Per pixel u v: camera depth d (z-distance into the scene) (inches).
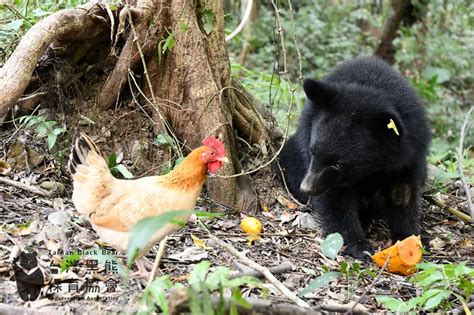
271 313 73.7
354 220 102.0
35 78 102.1
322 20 203.5
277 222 103.0
